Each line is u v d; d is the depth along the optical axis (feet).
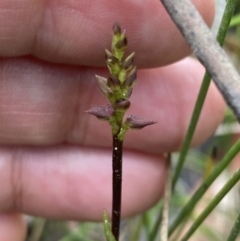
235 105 0.18
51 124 0.39
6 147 0.41
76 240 0.49
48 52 0.35
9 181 0.41
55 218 0.43
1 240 0.44
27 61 0.37
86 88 0.38
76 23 0.33
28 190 0.42
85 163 0.41
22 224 0.45
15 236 0.44
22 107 0.38
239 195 0.48
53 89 0.38
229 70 0.19
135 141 0.39
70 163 0.41
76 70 0.38
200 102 0.32
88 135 0.40
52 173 0.41
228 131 0.45
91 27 0.33
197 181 0.58
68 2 0.33
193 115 0.33
